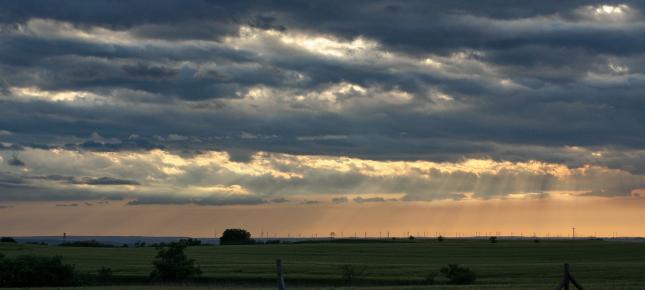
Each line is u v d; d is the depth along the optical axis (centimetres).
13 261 6944
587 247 18075
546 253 15875
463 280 7362
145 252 15350
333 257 14200
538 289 4156
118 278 8256
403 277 8406
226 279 8081
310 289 4969
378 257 14400
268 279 8038
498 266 9850
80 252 15275
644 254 15162
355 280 7950
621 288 4106
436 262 12456
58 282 7044
